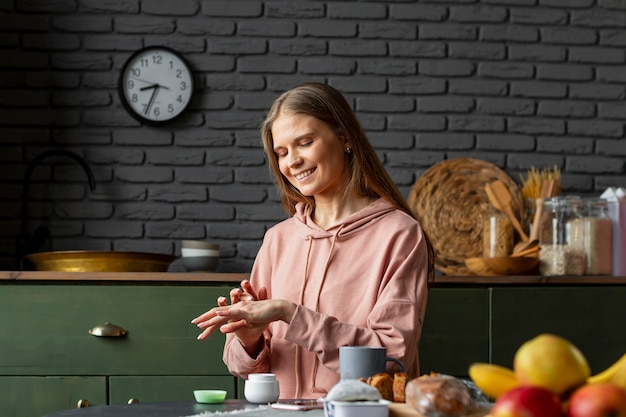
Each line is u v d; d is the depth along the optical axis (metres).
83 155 3.83
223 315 1.95
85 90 3.85
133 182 3.84
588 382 1.15
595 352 3.23
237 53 3.90
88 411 1.58
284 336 1.99
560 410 1.03
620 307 3.25
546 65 3.99
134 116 3.81
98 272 3.18
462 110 3.95
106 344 3.13
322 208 2.34
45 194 3.81
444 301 3.21
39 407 3.11
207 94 3.88
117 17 3.88
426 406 1.32
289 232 2.37
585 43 4.01
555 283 3.25
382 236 2.21
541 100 3.98
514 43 3.99
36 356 3.12
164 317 3.15
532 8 4.00
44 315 3.13
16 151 3.81
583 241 3.40
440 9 3.96
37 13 3.85
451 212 3.77
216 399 1.81
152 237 3.83
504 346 3.21
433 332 3.20
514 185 3.79
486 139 3.95
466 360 3.20
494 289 3.23
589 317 3.24
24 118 3.82
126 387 3.12
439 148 3.93
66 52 3.86
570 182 3.97
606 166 3.98
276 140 2.27
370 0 3.95
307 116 2.23
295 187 2.38
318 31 3.93
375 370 1.69
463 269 3.67
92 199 3.82
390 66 3.94
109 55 3.87
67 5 3.86
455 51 3.96
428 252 2.34
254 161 3.88
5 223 3.79
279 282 2.30
